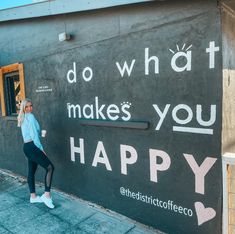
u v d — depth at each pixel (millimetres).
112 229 3268
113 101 3449
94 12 3561
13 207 3961
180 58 2744
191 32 2639
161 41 2887
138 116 3188
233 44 2693
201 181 2707
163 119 2951
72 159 4172
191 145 2746
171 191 2969
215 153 2582
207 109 2598
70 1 3496
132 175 3342
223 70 2488
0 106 5699
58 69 4215
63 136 4270
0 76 5516
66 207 3893
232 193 2549
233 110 2709
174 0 2738
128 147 3342
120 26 3273
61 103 4230
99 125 3633
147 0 2756
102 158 3697
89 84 3744
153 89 3006
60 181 4457
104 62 3510
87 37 3695
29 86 4840
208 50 2537
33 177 4055
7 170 5742
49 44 4324
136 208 3357
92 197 3943
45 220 3545
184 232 2906
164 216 3074
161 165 3029
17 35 4984
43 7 3885
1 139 5797
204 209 2717
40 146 3828
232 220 2576
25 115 3832
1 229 3363
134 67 3168
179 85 2779
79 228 3322
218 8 2432
